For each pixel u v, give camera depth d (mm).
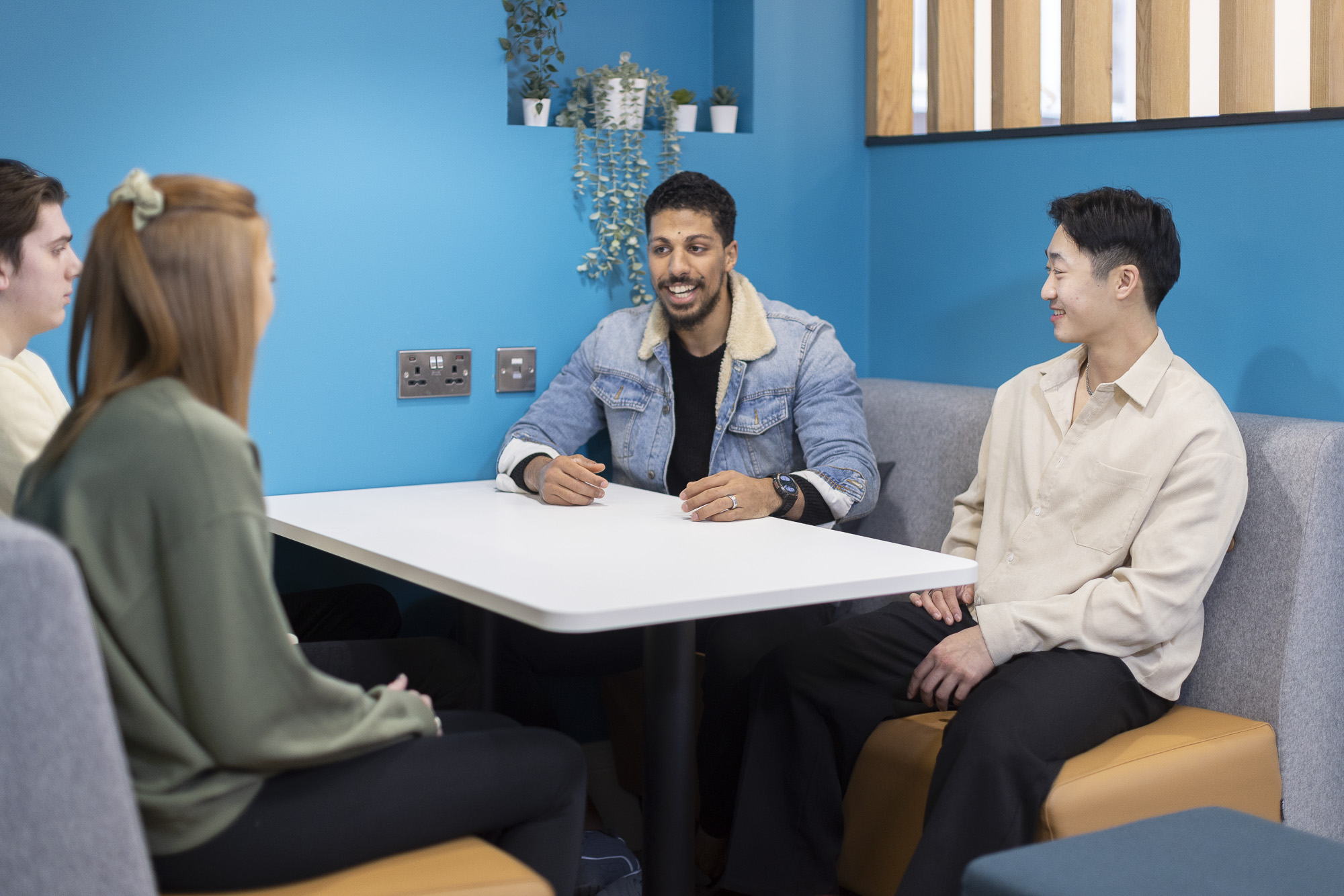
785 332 2596
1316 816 2105
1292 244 2285
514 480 2461
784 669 2082
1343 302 2209
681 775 1765
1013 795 1777
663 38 3055
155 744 1214
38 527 1223
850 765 2111
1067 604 2002
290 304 2465
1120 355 2119
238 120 2383
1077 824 1773
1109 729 1939
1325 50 2223
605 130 2773
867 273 3229
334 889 1283
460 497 2410
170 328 1261
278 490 2490
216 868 1240
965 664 2002
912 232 3084
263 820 1256
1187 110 2479
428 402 2639
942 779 1857
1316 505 2043
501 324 2705
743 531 2029
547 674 2637
